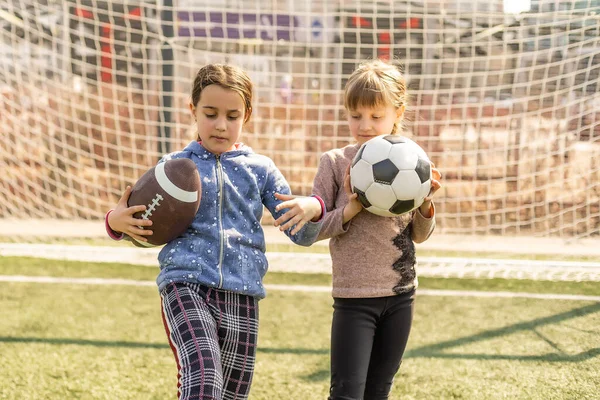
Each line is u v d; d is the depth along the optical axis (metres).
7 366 3.02
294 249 5.53
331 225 2.09
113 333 3.51
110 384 2.84
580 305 4.21
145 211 1.87
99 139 8.16
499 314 4.01
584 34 6.35
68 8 7.26
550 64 6.27
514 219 6.67
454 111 8.48
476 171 7.77
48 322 3.67
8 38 7.01
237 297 1.93
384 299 2.11
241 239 1.96
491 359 3.25
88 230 5.99
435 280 4.80
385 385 2.17
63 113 7.74
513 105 7.91
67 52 7.50
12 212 6.41
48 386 2.80
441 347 3.42
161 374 2.97
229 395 1.90
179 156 2.03
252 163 2.05
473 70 8.48
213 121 1.95
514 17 6.60
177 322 1.79
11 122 7.27
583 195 7.01
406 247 2.17
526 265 4.85
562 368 3.13
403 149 2.10
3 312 3.83
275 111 9.14
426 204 2.17
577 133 6.95
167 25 7.29
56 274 4.70
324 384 2.89
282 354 3.26
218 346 1.79
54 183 6.68
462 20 7.72
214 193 1.96
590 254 5.55
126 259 5.06
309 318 3.86
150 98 8.41
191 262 1.89
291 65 9.05
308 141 8.52
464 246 5.80
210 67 1.98
